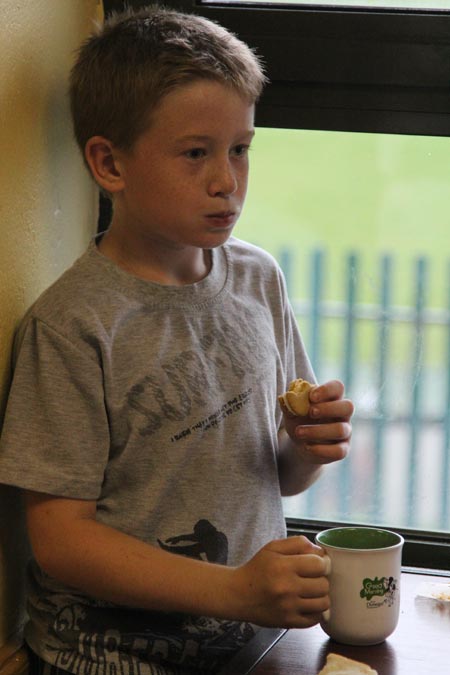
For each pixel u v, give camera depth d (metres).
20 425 1.73
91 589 1.69
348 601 1.66
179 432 1.79
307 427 1.80
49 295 1.81
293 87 2.24
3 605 1.87
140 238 1.85
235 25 2.20
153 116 1.70
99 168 1.83
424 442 2.51
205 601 1.62
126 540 1.69
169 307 1.84
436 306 2.44
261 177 2.37
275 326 2.05
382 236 2.41
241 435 1.86
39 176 1.93
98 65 1.78
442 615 1.82
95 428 1.74
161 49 1.71
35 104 1.89
